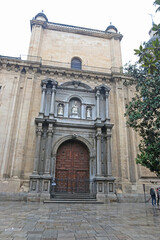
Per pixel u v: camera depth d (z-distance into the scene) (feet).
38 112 57.36
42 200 45.19
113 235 17.40
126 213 30.96
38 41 68.39
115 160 56.29
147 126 32.32
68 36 74.69
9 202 43.57
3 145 50.57
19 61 60.44
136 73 37.42
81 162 56.95
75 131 57.41
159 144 27.94
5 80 57.98
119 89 64.54
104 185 50.75
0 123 52.65
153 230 19.44
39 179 47.98
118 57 73.87
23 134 52.70
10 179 47.67
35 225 20.85
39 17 74.38
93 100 63.77
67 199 46.11
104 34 78.07
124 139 57.93
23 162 50.39
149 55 19.12
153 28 18.79
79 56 72.43
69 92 62.80
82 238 16.30
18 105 56.24
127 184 52.49
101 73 66.13
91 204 44.01
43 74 62.59
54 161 52.95
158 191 46.44
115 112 62.44
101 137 57.88
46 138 54.03
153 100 29.84
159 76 30.04
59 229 19.36
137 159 31.83
